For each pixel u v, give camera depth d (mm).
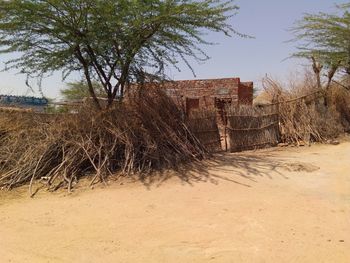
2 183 8781
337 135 16672
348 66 19734
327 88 18281
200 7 10039
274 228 5816
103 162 9273
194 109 12039
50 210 7035
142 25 10047
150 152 9867
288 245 5188
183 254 4988
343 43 18594
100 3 9391
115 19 9570
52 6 9492
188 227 5949
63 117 10484
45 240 5594
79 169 9266
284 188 8148
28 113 10938
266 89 16344
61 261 4891
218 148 12445
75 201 7566
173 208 6926
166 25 10383
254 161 10891
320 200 7234
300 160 11219
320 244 5199
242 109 13180
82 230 5957
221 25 10672
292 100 15500
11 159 9617
